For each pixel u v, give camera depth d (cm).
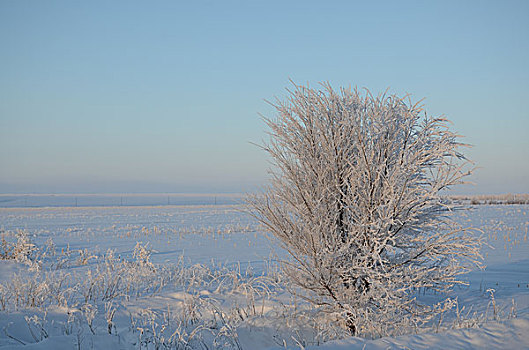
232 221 3328
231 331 569
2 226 2708
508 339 486
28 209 5878
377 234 566
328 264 570
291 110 628
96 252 1453
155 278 879
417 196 565
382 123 612
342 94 643
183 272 939
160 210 5544
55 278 872
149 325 594
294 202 609
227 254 1440
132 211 5247
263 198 636
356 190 584
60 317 593
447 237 597
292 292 636
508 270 1091
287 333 590
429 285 607
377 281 569
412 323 599
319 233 577
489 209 4366
